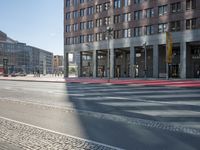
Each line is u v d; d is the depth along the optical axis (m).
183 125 7.97
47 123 8.48
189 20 49.50
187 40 49.44
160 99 14.70
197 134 6.84
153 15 54.41
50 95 17.64
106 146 5.87
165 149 5.61
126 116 9.57
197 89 21.64
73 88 24.20
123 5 59.44
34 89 23.22
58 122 8.62
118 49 62.38
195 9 48.50
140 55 63.22
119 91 20.27
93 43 65.44
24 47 162.62
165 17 52.53
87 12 67.06
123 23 59.38
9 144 6.10
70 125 8.15
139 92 19.11
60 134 7.01
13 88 24.72
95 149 5.66
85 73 71.25
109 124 8.23
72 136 6.79
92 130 7.46
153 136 6.70
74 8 70.12
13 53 153.75
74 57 70.69
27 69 163.12
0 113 10.45
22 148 5.79
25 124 8.32
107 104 12.89
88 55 70.94
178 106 11.97
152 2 54.44
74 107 12.02
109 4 62.16
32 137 6.71
